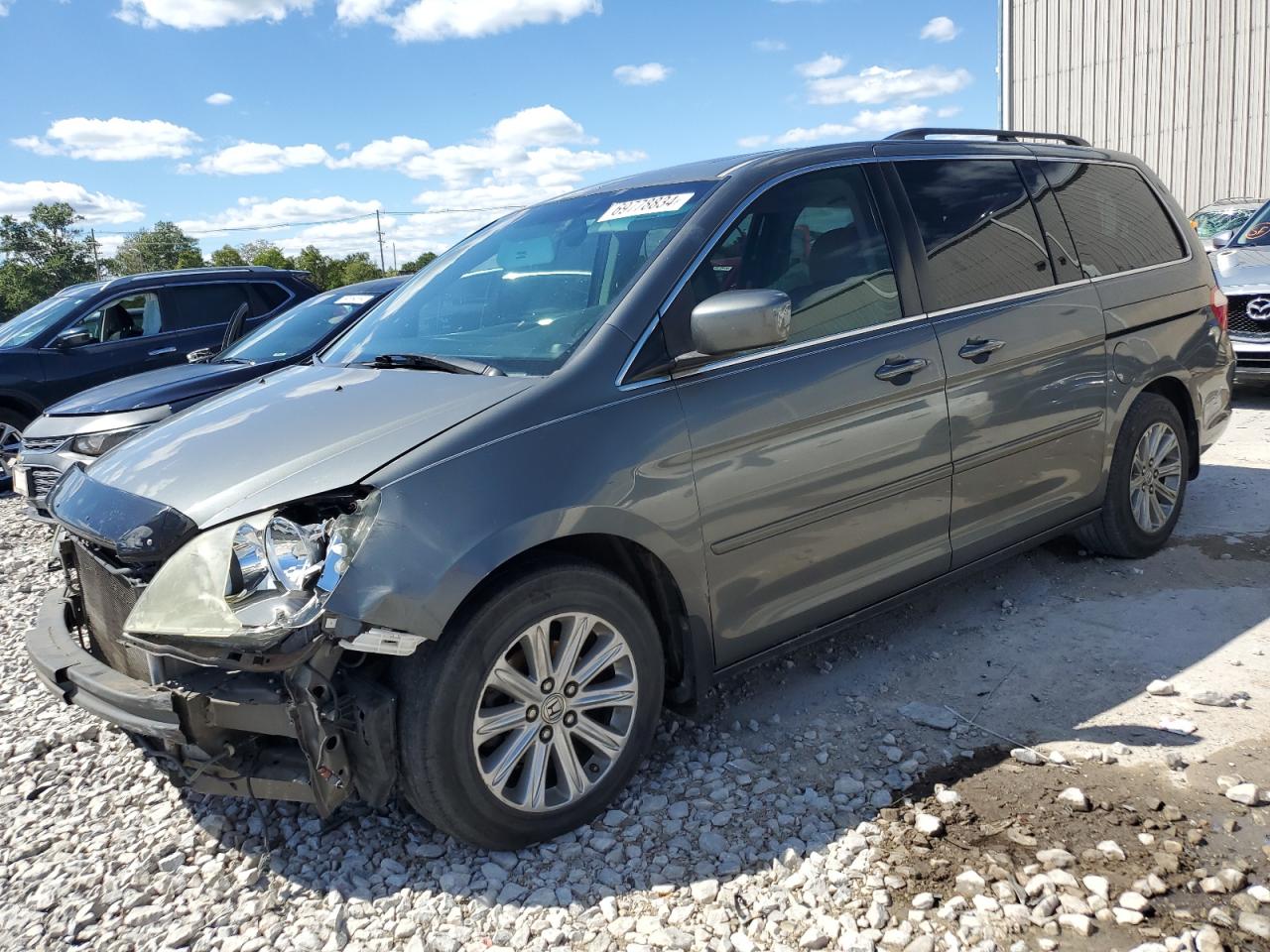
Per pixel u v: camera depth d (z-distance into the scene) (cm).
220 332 1020
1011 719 335
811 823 281
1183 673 357
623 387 291
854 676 379
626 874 266
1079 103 2275
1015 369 387
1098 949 224
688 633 304
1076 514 434
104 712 269
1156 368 454
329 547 243
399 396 298
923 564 366
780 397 314
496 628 261
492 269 373
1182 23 2073
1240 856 252
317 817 303
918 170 387
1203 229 1470
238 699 245
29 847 303
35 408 956
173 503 269
